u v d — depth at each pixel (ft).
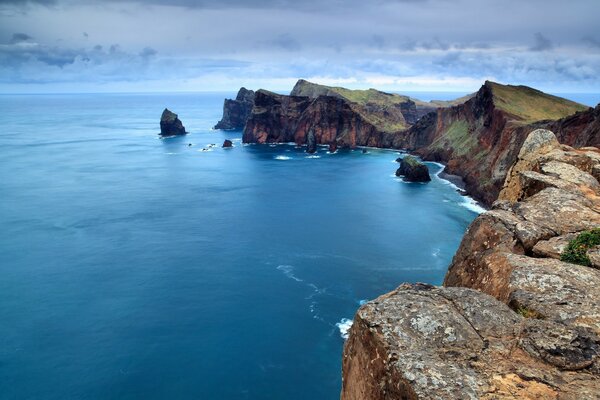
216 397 148.97
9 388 152.97
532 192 80.38
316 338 180.86
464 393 32.53
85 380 157.17
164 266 253.65
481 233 63.62
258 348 174.70
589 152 93.76
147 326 190.60
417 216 351.67
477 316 41.22
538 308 43.37
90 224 333.21
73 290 224.33
